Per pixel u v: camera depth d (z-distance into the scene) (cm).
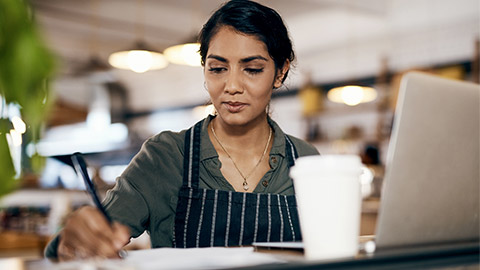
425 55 730
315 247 88
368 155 628
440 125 97
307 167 88
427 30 720
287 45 155
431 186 98
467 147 102
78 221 92
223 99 147
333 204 86
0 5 44
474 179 105
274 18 150
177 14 736
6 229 478
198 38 158
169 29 805
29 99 46
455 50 698
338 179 87
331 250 87
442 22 697
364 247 96
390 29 745
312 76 875
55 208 509
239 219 149
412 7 670
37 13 48
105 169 966
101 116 1179
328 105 854
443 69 659
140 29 809
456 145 100
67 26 793
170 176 154
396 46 761
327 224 87
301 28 775
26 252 400
